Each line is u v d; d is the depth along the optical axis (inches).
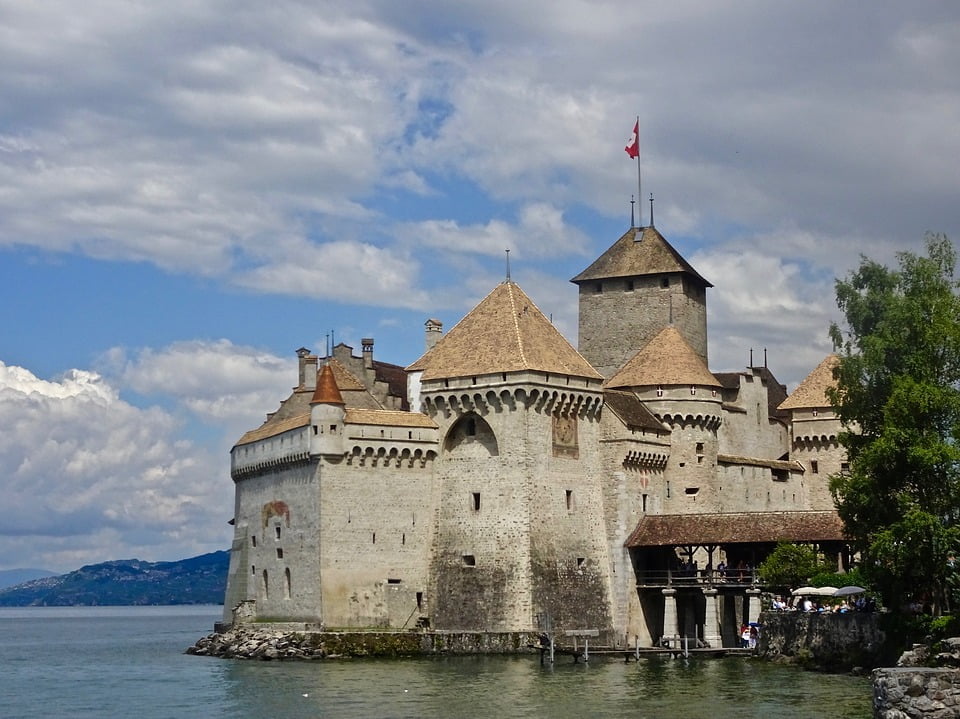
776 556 4439.0
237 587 5128.0
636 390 5182.1
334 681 3791.8
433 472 4756.4
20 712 3422.7
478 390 4662.9
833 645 3853.3
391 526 4658.0
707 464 5123.0
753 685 3481.8
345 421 4611.2
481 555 4616.1
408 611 4640.8
